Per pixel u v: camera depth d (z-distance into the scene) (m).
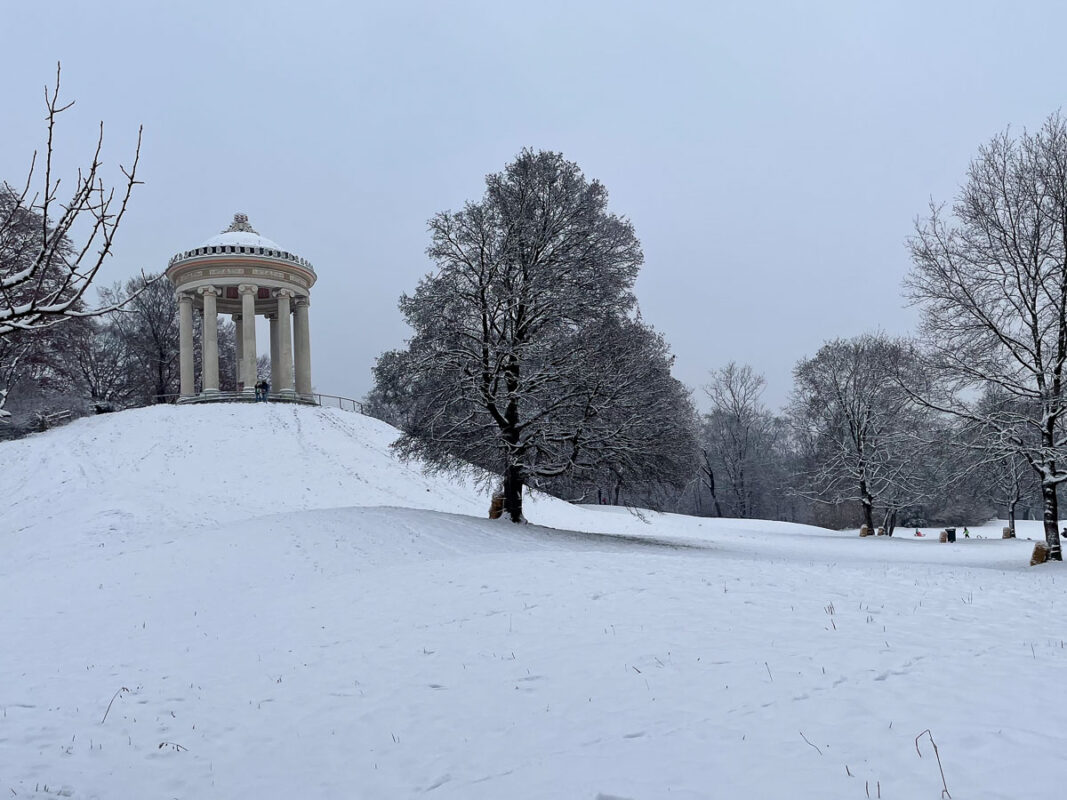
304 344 48.12
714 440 69.25
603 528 39.62
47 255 5.23
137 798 6.36
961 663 7.67
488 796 5.78
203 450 37.12
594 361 24.28
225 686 9.39
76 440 36.72
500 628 10.56
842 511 55.16
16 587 16.59
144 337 55.94
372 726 7.65
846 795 5.00
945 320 23.08
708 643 9.02
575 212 25.97
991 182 22.73
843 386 45.25
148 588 16.27
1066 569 18.91
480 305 24.56
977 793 4.84
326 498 33.62
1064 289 21.05
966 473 23.36
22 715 8.51
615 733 6.74
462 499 38.44
